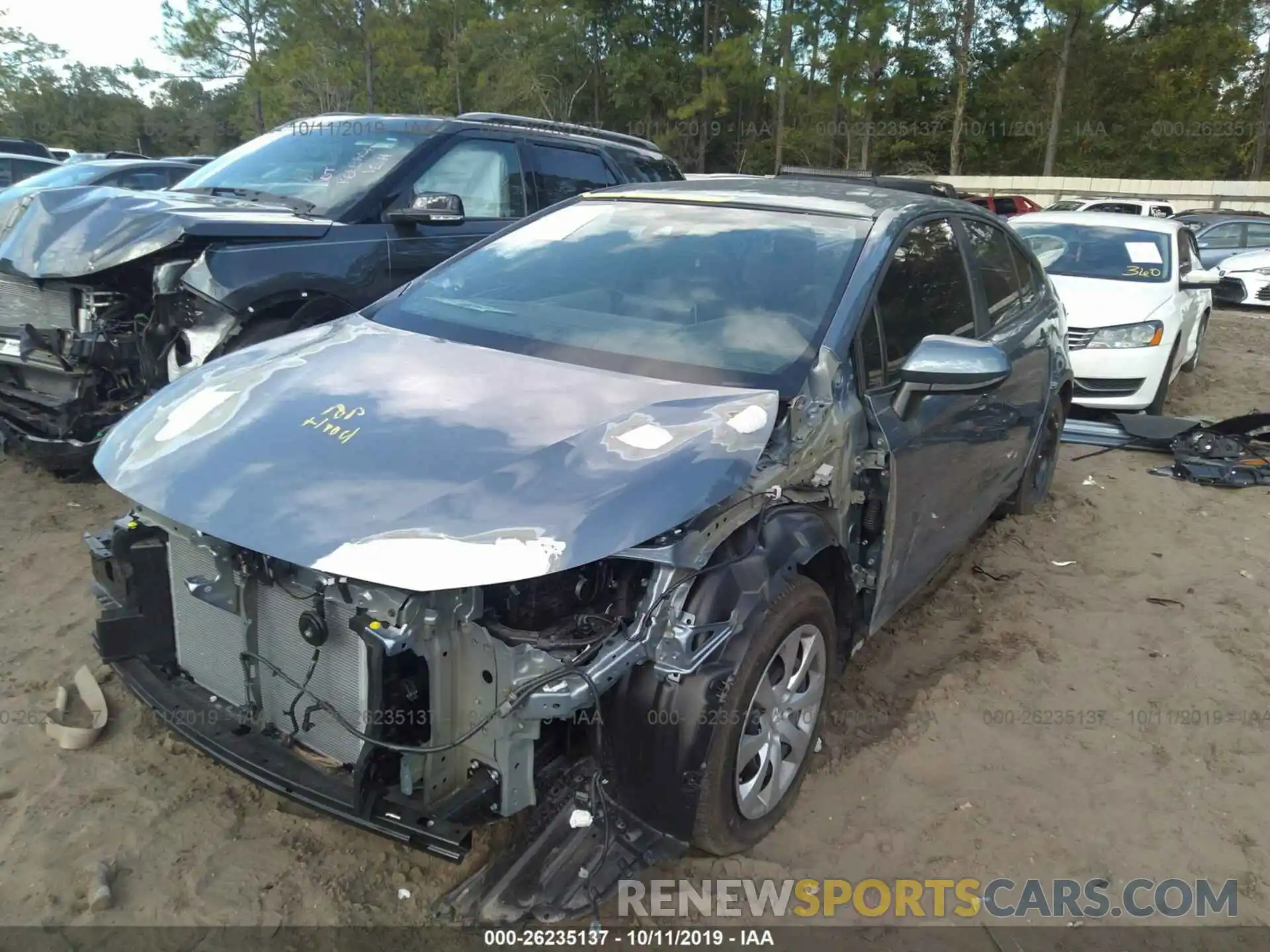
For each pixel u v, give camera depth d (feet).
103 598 9.99
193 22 104.68
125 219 16.69
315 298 17.37
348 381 9.48
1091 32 116.26
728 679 8.09
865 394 10.30
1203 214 67.00
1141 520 18.76
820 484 9.53
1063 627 14.14
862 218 11.88
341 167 19.71
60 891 8.25
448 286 12.16
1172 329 25.27
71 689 11.10
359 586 7.36
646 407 8.89
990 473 14.71
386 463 7.97
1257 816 10.17
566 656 7.51
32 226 17.37
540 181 22.06
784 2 118.52
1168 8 129.29
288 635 8.26
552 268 11.93
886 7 107.86
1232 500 20.04
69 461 16.53
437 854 7.41
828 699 10.40
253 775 8.22
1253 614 14.73
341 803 7.75
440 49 126.62
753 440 8.54
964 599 14.98
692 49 137.28
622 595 8.11
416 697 7.67
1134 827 9.92
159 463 8.55
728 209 12.50
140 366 16.75
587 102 139.23
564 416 8.70
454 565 7.04
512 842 8.57
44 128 171.83
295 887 8.43
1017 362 14.66
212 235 16.31
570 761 8.61
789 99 125.29
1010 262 15.94
